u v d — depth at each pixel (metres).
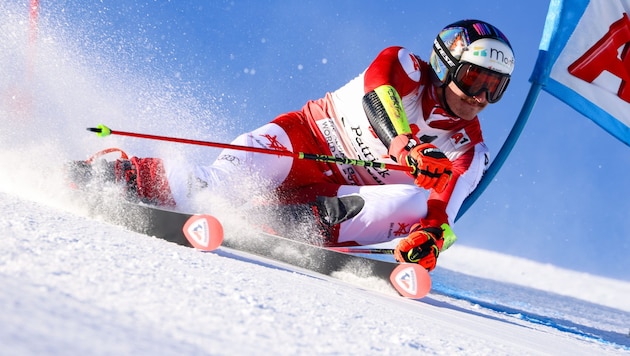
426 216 12.75
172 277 5.61
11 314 3.40
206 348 3.77
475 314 10.63
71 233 6.73
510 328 9.51
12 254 4.95
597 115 17.45
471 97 12.54
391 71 12.46
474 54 12.20
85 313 3.83
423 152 11.05
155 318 4.17
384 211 12.48
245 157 12.89
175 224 9.54
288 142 13.49
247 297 5.52
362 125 13.44
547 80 17.00
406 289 10.47
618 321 19.20
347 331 5.29
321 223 12.77
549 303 20.16
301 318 5.30
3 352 2.79
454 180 13.22
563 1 17.14
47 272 4.64
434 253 11.52
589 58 17.31
